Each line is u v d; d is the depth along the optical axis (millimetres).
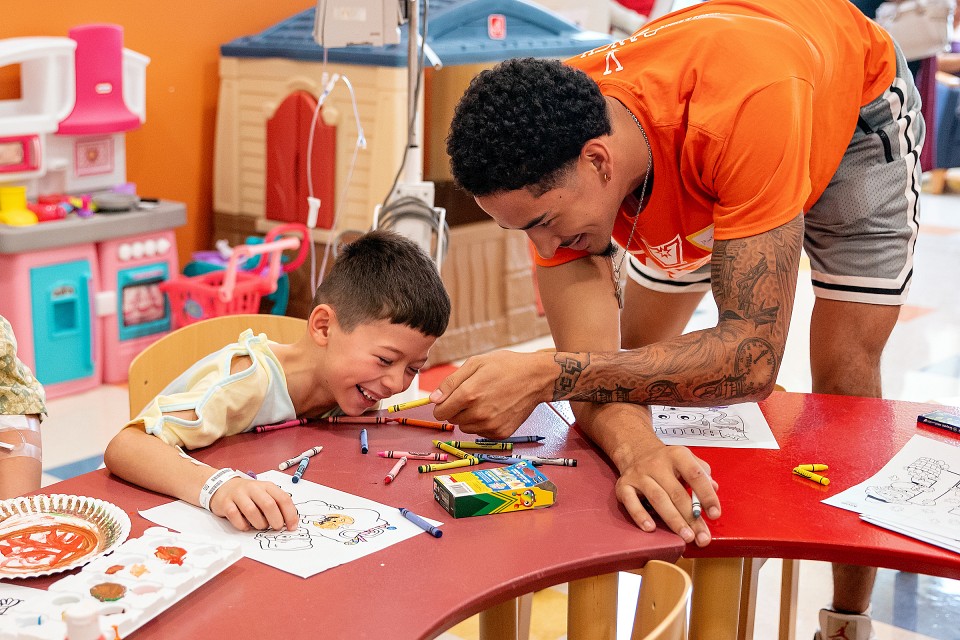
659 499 1224
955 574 1161
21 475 1486
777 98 1354
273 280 3443
